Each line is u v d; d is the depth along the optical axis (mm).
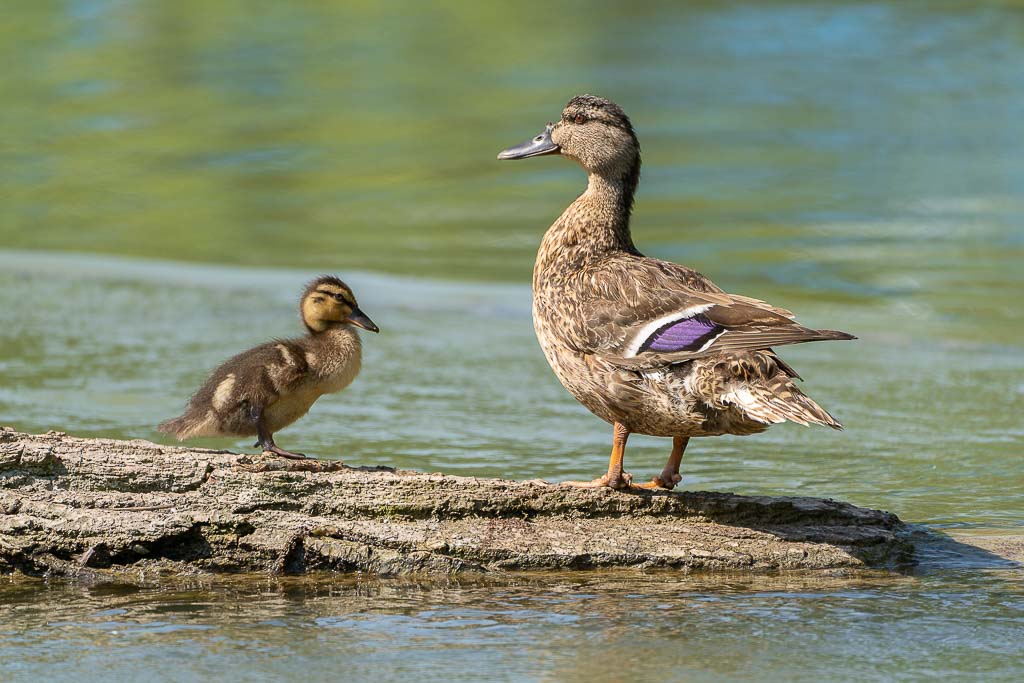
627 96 31375
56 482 8719
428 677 6871
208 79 33156
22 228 22344
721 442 12172
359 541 8719
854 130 28609
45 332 16016
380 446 11766
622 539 8914
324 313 9969
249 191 24859
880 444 12109
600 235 9844
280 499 8789
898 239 21234
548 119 29109
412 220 22953
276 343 9875
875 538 9070
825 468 11305
